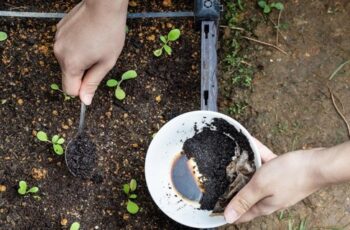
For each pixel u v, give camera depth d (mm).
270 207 529
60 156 626
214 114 570
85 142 625
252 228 629
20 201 617
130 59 647
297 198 516
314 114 657
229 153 590
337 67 668
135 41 651
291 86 664
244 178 562
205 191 586
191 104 636
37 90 639
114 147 628
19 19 655
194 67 645
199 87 641
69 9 659
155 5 661
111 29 493
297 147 648
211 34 628
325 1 681
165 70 645
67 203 618
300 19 681
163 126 575
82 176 622
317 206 632
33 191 609
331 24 679
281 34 679
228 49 675
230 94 664
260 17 682
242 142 580
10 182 621
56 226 613
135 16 650
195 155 595
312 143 649
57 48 510
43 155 625
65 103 636
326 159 481
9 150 626
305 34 678
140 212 616
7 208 616
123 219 615
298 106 659
